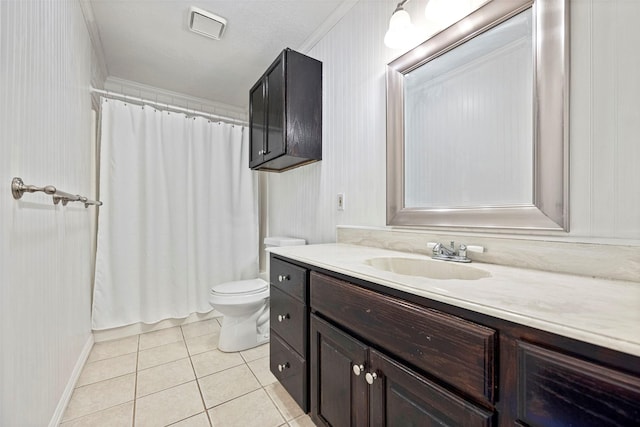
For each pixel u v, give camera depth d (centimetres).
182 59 223
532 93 90
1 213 77
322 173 189
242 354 183
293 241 200
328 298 100
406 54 132
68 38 141
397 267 116
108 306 202
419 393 66
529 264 89
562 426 44
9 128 81
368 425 82
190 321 237
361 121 158
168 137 230
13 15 85
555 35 85
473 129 108
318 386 107
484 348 54
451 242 109
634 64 72
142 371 161
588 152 79
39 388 101
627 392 38
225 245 253
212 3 164
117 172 208
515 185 96
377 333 79
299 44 204
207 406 131
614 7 75
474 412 55
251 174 267
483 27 104
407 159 133
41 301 104
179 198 232
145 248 216
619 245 72
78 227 161
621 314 49
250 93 222
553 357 45
